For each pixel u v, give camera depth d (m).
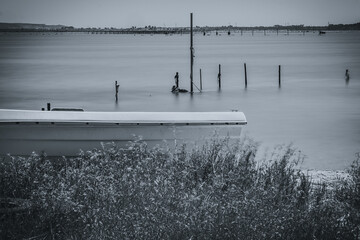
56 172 8.59
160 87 54.88
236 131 12.21
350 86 54.12
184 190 6.90
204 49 155.00
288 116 34.84
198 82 60.00
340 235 6.24
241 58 104.19
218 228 5.80
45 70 76.56
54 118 11.46
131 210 6.11
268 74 69.25
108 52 140.12
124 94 48.97
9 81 60.19
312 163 18.70
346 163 18.70
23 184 7.62
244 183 7.93
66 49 162.75
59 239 6.04
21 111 11.42
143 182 6.68
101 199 6.41
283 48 156.00
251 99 45.12
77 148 11.68
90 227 6.01
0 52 137.75
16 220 6.23
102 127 11.69
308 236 6.13
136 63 92.25
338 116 34.50
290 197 7.50
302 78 63.31
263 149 21.41
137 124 11.81
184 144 10.41
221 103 42.91
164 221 5.84
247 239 5.74
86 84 57.59
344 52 126.00
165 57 111.31
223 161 9.24
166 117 11.95
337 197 8.26
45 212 6.38
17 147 11.45
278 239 5.98
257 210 6.21
